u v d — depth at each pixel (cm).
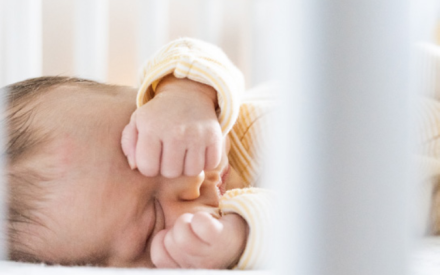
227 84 42
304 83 23
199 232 38
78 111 42
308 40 23
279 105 25
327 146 23
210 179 44
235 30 76
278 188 25
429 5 30
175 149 39
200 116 40
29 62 53
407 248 24
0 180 40
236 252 38
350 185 23
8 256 40
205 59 43
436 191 38
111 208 40
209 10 63
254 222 38
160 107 40
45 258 40
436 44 40
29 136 41
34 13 53
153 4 57
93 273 31
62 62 73
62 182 40
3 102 43
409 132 24
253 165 48
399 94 23
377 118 23
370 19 23
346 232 23
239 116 49
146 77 42
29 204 40
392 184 24
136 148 39
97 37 56
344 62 23
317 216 24
